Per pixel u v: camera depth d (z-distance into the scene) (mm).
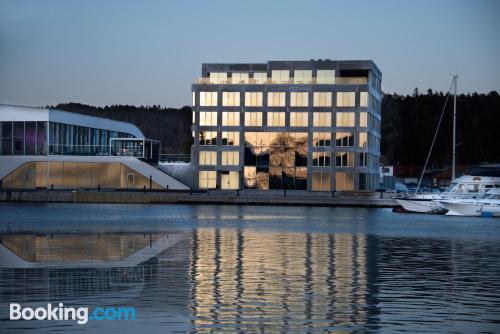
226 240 40875
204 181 117875
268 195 102688
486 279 26438
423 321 19500
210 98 118438
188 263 29922
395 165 195875
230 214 70312
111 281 25078
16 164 105312
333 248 37031
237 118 118125
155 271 27547
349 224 57344
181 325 18766
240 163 117625
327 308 20922
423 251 36156
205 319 19438
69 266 28797
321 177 116562
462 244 40312
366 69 119500
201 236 43438
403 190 108000
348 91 116062
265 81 119000
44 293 22781
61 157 105750
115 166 107875
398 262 31250
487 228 54312
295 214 72312
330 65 119500
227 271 27719
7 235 43281
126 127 132000
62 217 62188
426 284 25188
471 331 18547
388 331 18453
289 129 117125
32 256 32094
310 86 116750
